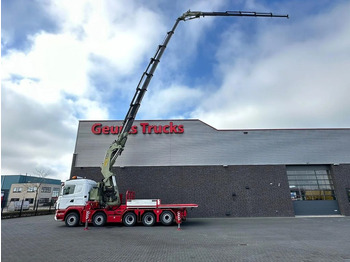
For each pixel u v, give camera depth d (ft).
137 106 55.72
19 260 21.94
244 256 22.80
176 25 55.98
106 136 71.00
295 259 21.66
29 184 203.92
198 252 24.52
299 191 67.97
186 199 66.08
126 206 49.08
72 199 49.65
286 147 70.03
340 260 21.30
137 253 24.29
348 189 66.69
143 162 68.85
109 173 52.95
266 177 67.62
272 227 43.78
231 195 66.18
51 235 36.29
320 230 39.63
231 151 69.72
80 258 22.47
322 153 69.62
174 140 70.64
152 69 55.67
